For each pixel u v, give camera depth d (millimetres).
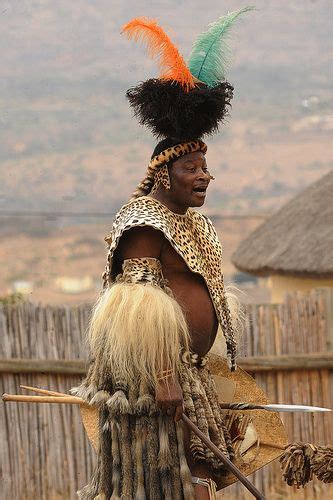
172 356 11758
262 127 135500
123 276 12070
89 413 12859
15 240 122938
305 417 22891
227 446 12453
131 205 12281
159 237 12117
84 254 119500
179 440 12008
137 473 11930
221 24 13008
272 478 22625
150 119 12453
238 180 132500
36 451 22516
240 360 22375
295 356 22531
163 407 11750
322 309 23391
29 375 22344
